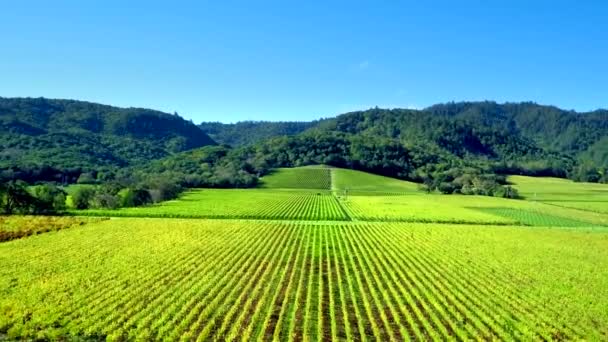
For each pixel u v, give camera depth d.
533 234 77.69
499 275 46.69
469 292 40.22
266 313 33.56
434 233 76.38
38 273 43.41
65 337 28.89
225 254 53.75
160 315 32.72
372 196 158.38
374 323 31.73
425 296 38.47
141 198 119.06
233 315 33.00
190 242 61.69
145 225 77.88
